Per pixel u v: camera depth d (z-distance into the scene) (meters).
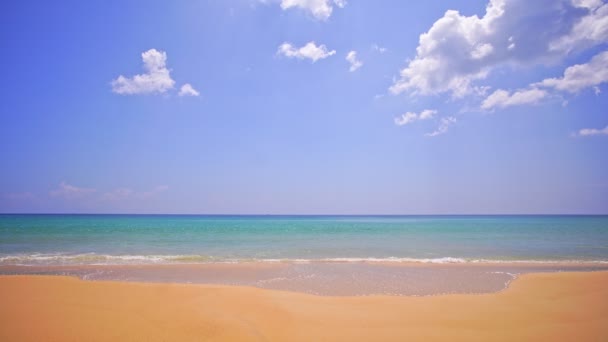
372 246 21.53
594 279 10.49
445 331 5.86
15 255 16.00
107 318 6.18
